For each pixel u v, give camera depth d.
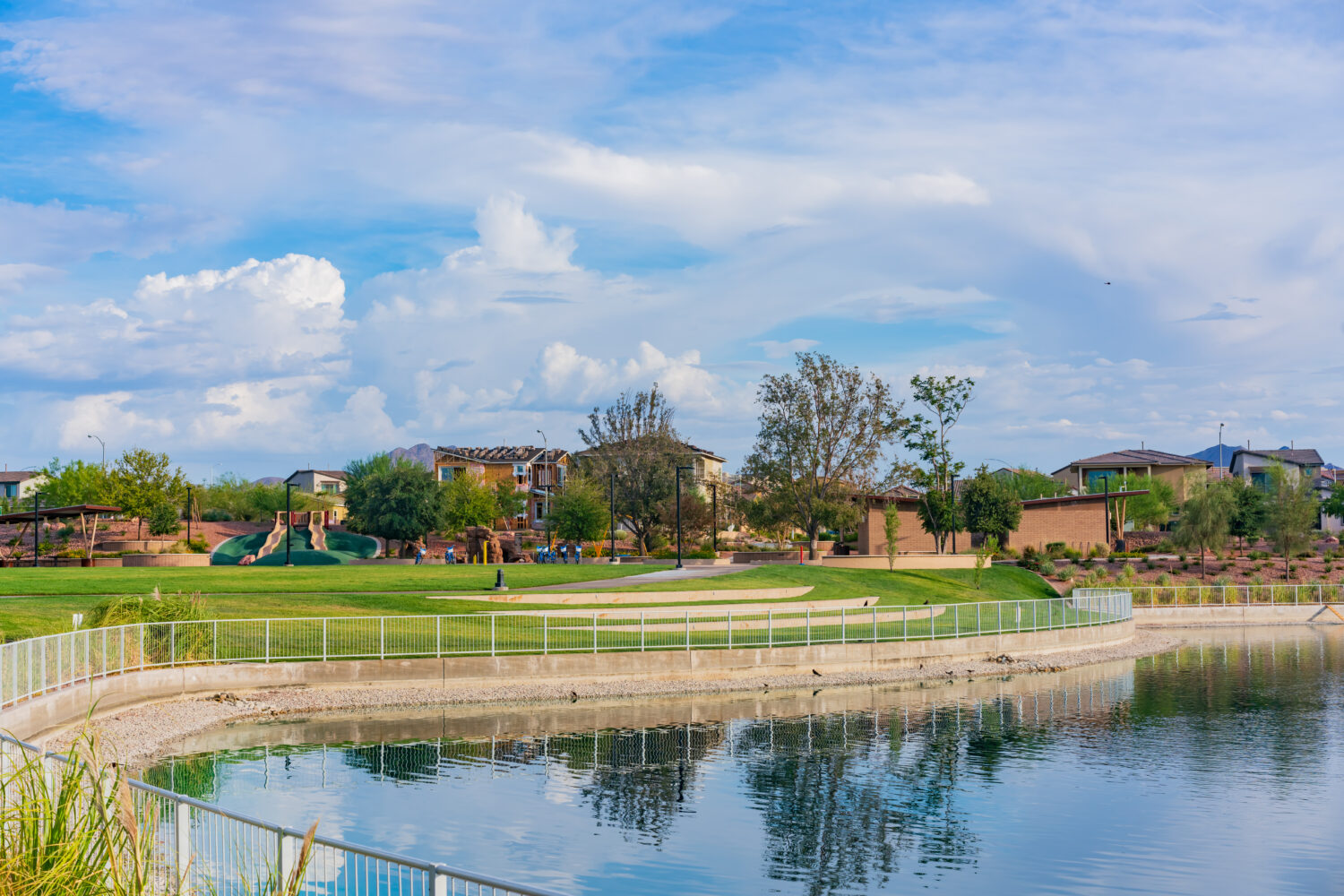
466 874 7.08
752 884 18.30
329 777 24.80
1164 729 32.31
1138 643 54.75
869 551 85.19
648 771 26.20
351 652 35.34
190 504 90.06
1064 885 18.52
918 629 46.00
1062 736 31.28
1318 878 18.97
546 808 22.61
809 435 80.25
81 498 96.62
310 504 110.94
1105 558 81.00
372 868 18.19
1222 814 23.12
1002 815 22.80
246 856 8.43
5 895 7.19
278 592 44.06
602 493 92.19
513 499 123.00
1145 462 114.25
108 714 28.08
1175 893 18.23
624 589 49.41
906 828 21.86
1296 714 34.97
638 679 37.72
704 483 105.94
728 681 38.72
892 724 32.72
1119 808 23.50
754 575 56.81
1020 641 47.09
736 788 24.78
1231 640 59.06
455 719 32.19
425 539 84.38
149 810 8.57
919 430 81.25
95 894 7.56
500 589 47.72
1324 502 122.94
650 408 99.88
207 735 29.05
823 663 41.06
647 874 18.66
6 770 9.64
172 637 31.61
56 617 33.75
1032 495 108.62
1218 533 76.81
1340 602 69.75
